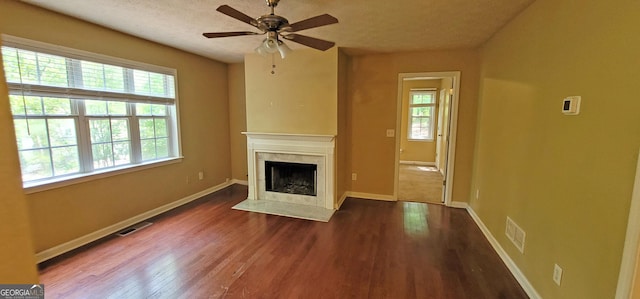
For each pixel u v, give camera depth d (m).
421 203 4.36
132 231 3.28
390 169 4.44
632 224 1.33
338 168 4.15
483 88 3.56
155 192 3.79
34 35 2.52
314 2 2.38
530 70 2.32
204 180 4.71
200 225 3.46
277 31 2.25
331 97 3.89
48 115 2.69
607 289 1.48
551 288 1.94
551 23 2.04
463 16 2.66
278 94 4.13
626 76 1.39
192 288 2.24
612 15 1.48
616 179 1.43
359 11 2.56
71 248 2.84
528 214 2.28
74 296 2.12
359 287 2.27
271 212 3.91
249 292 2.20
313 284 2.31
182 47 3.93
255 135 4.27
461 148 4.07
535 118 2.22
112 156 3.30
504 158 2.80
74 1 2.41
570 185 1.78
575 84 1.76
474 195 3.79
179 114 4.13
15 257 0.39
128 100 3.40
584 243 1.65
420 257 2.74
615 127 1.45
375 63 4.27
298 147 4.09
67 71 2.80
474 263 2.64
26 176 2.56
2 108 0.36
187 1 2.41
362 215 3.83
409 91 7.79
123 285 2.26
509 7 2.42
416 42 3.55
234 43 3.71
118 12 2.65
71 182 2.81
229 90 5.21
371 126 4.43
